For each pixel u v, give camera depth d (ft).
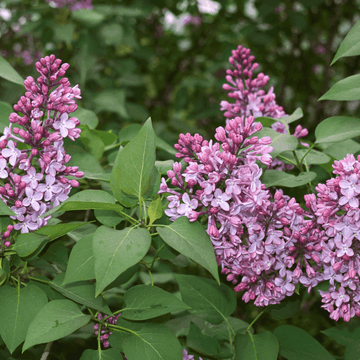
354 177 5.31
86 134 8.14
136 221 5.87
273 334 6.66
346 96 6.21
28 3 19.29
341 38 21.59
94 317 6.14
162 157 11.80
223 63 18.88
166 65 24.08
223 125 20.17
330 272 5.98
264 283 6.29
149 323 6.04
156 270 12.85
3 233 6.01
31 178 5.81
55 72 6.13
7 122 7.75
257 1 17.84
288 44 21.84
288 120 7.51
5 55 23.89
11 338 5.33
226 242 5.82
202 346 7.09
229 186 5.48
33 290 5.78
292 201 5.85
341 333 7.30
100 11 15.96
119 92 15.42
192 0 20.65
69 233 7.23
